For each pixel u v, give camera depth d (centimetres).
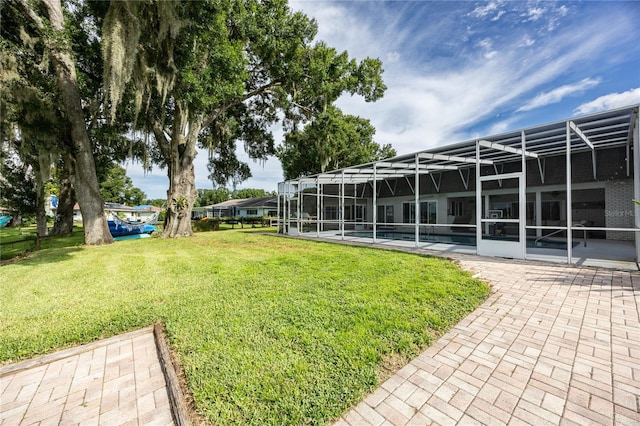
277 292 413
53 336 289
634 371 216
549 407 179
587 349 250
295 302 367
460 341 267
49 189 2548
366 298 378
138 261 696
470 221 1318
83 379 226
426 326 294
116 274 553
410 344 256
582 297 384
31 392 209
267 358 233
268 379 205
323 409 176
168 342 270
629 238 913
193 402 187
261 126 1714
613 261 604
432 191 1462
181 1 807
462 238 1284
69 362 250
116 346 278
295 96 1356
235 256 764
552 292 407
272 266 610
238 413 174
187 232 1359
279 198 1603
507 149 781
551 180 1037
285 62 1223
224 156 1714
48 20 848
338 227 1711
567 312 333
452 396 190
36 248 967
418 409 179
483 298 382
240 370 217
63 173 1625
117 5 728
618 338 268
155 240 1207
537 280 471
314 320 308
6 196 1399
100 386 216
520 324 303
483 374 215
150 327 312
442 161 1047
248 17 1113
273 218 2336
